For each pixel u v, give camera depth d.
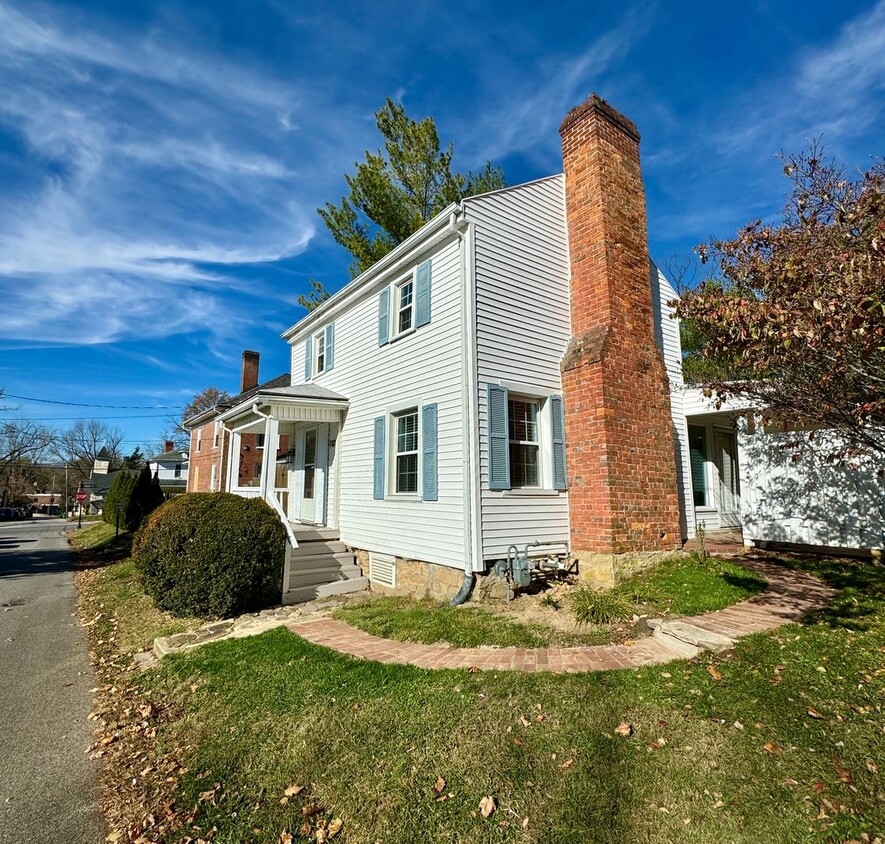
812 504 8.40
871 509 7.82
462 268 7.90
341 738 3.75
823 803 2.66
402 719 3.88
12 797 3.52
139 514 20.45
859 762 2.91
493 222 8.21
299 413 11.04
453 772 3.23
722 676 4.04
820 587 6.59
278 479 15.95
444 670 4.67
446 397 8.04
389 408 9.62
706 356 5.12
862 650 4.34
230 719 4.32
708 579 6.89
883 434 4.72
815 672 3.98
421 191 15.42
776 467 8.82
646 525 7.79
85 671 6.11
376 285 10.45
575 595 6.80
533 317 8.48
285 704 4.40
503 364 7.97
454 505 7.63
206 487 24.45
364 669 4.88
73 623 8.42
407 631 6.01
